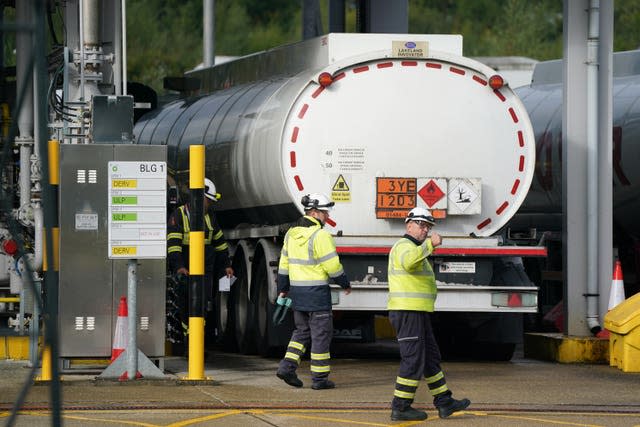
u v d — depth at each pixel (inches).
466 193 1310.3
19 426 856.3
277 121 1315.2
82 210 1136.2
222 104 1576.0
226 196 1509.6
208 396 1035.9
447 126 1310.3
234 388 1098.7
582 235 1411.2
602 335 1397.6
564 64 1418.6
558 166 1857.8
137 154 1128.8
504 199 1323.8
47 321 515.5
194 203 1112.2
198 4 6737.2
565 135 1414.9
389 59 1306.6
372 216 1300.4
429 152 1306.6
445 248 1288.1
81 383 1089.4
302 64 1407.5
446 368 1317.7
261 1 6983.3
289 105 1295.5
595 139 1405.0
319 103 1295.5
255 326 1401.3
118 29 1325.0
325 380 1103.0
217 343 1581.0
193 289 1119.0
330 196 1294.3
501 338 1378.0
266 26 6939.0
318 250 1099.3
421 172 1306.6
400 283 933.2
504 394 1085.1
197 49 6555.1
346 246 1274.6
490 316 1352.1
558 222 1930.4
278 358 1401.3
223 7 6894.7
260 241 1369.3
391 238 1294.3
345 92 1300.4
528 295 1294.3
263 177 1352.1
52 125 1279.5
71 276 1134.4
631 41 6254.9
